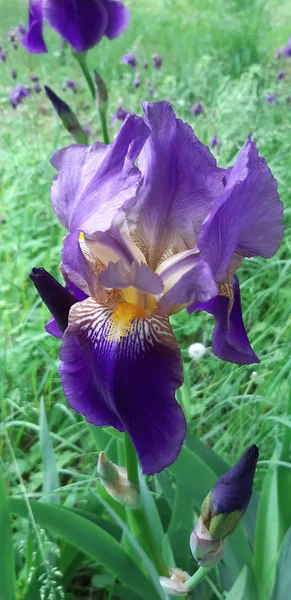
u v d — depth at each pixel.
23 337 0.36
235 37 0.98
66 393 0.15
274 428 0.27
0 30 1.07
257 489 0.29
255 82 0.62
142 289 0.15
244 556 0.21
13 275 0.44
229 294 0.17
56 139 0.59
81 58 0.35
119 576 0.20
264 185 0.15
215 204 0.14
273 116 0.64
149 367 0.15
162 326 0.15
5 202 0.50
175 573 0.19
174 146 0.16
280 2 1.27
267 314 0.41
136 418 0.14
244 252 0.17
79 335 0.16
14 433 0.35
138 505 0.18
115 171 0.15
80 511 0.24
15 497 0.20
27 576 0.24
